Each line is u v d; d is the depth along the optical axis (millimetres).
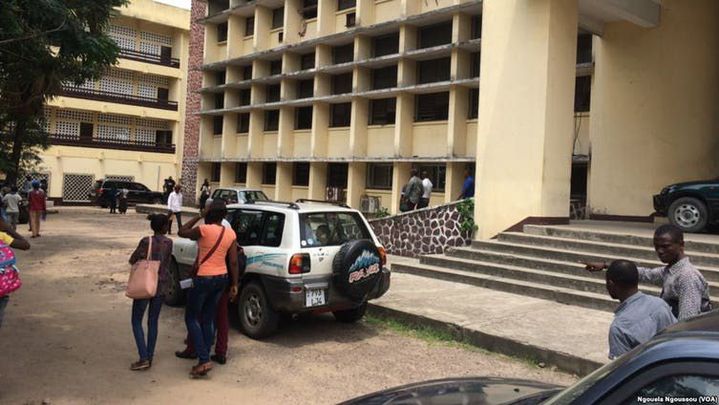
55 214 29625
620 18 13297
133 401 5035
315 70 24109
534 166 11477
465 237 12891
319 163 24859
